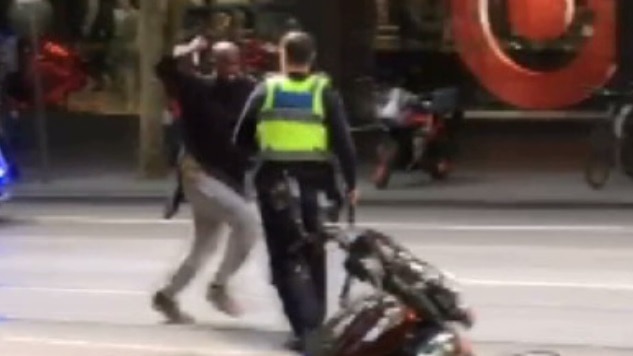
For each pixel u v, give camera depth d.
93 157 43.22
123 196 36.28
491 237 28.66
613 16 40.09
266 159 17.98
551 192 34.97
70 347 19.20
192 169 19.67
